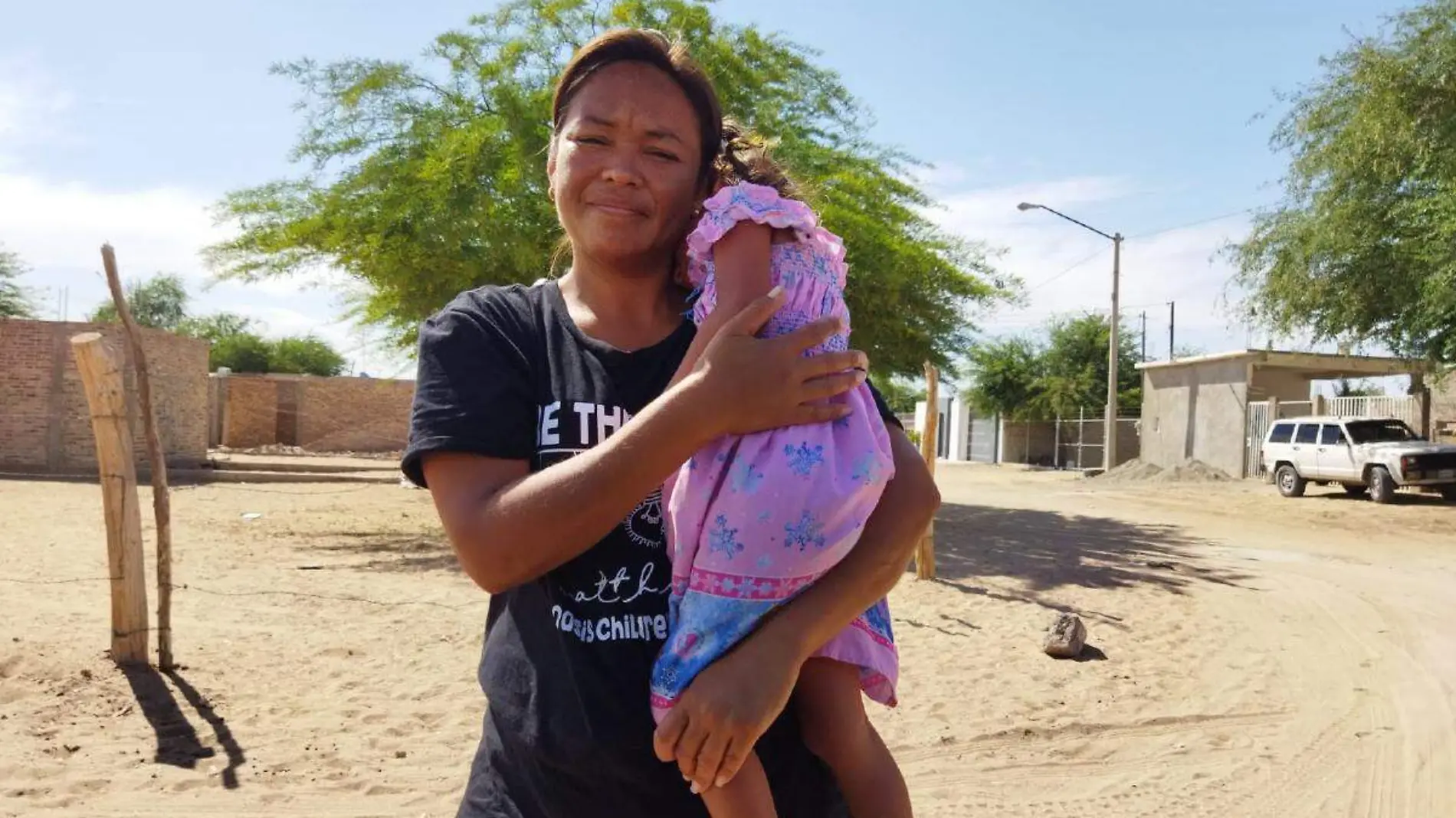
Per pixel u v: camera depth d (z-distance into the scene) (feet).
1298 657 26.63
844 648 4.93
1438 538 52.47
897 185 53.88
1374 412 84.38
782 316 4.99
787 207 5.07
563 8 44.16
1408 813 16.44
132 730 18.33
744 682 4.27
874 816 4.96
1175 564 42.45
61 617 26.11
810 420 4.59
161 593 21.85
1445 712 21.89
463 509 4.60
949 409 174.09
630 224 5.23
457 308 5.23
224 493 65.67
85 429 75.72
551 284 5.61
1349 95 62.28
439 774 16.93
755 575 4.46
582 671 4.72
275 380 124.06
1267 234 70.28
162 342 80.43
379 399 126.00
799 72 52.80
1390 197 62.75
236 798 15.66
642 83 5.27
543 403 5.11
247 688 21.02
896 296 50.67
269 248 44.57
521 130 42.14
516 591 5.05
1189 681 24.23
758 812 4.59
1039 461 150.92
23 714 18.57
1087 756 19.01
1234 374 98.89
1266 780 17.87
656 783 4.66
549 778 4.80
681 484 4.77
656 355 5.26
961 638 28.04
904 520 4.83
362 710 19.97
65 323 75.25
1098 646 27.37
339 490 70.44
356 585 33.27
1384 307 65.46
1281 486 78.84
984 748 19.33
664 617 4.82
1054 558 44.04
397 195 43.32
